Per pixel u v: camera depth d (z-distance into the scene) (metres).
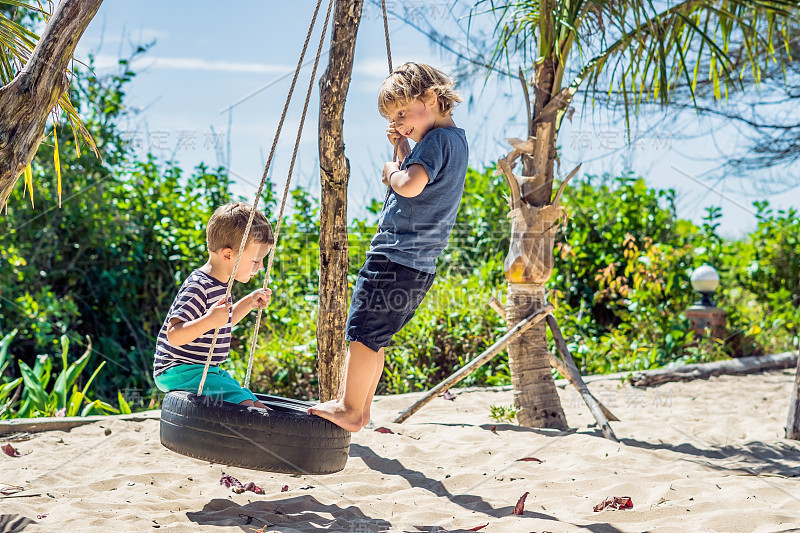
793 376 8.33
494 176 10.92
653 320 9.33
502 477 4.18
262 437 3.29
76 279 10.03
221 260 3.63
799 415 5.30
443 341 8.45
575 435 5.10
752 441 5.18
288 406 3.92
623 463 4.46
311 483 4.15
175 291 10.25
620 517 3.42
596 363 8.72
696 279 9.42
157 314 10.07
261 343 8.61
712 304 9.48
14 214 9.32
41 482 3.94
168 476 4.08
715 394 7.30
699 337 9.27
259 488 3.89
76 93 10.12
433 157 3.29
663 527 3.24
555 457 4.64
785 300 11.05
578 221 10.66
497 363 8.48
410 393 7.63
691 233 11.18
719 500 3.61
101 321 10.19
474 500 3.79
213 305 3.54
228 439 3.29
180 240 10.18
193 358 3.57
